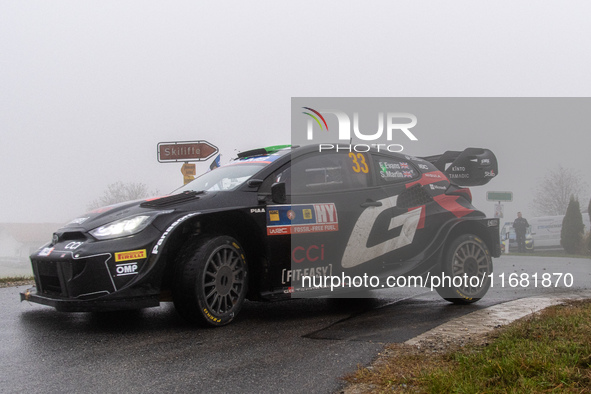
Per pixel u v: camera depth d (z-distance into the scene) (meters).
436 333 3.99
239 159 5.59
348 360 3.35
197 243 4.23
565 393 2.44
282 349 3.62
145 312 4.95
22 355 3.50
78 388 2.89
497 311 4.91
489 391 2.51
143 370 3.18
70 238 4.30
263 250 4.54
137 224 4.15
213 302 4.22
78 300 4.01
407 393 2.66
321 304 5.58
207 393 2.81
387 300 5.85
